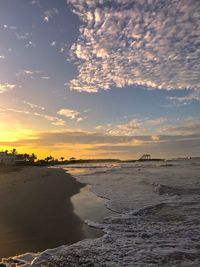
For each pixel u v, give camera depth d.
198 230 12.11
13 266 8.25
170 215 15.26
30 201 20.03
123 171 72.62
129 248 9.95
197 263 8.45
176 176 46.09
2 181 37.09
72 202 19.94
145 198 22.19
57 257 9.01
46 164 182.75
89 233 12.20
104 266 8.33
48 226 13.26
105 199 22.31
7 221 14.16
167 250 9.65
